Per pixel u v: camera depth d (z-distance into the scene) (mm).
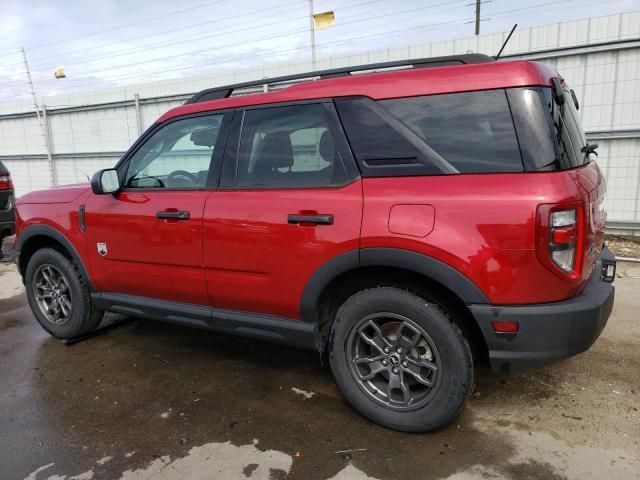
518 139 2258
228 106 3039
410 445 2506
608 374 3193
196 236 2996
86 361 3643
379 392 2680
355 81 2650
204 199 2992
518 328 2244
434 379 2482
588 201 2334
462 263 2254
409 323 2494
